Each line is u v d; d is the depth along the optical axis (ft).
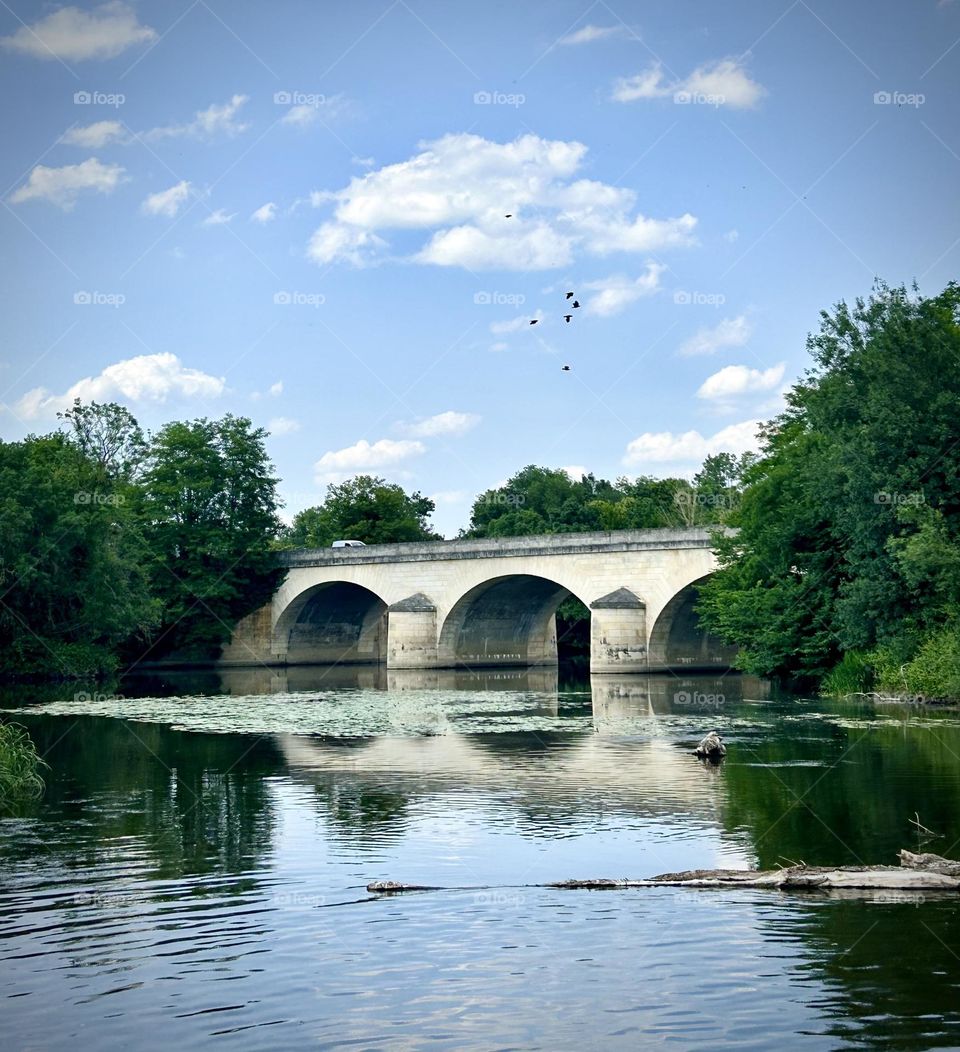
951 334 181.27
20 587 258.57
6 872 77.92
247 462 354.33
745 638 215.92
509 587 328.70
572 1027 50.83
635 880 72.28
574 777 115.03
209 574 346.13
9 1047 49.96
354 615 387.14
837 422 186.80
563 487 469.57
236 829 91.76
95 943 62.54
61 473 270.26
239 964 59.06
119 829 92.32
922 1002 52.42
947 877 69.77
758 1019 51.13
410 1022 51.72
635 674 282.15
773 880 71.05
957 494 174.29
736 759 124.06
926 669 172.96
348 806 101.19
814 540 207.92
